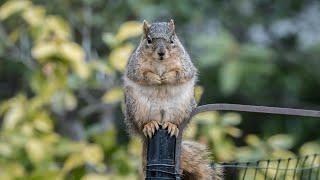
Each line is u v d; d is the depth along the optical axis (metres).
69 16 14.68
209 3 15.88
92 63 12.06
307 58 16.12
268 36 16.73
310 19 17.00
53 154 11.98
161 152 8.05
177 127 8.52
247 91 15.85
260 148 12.01
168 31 8.70
